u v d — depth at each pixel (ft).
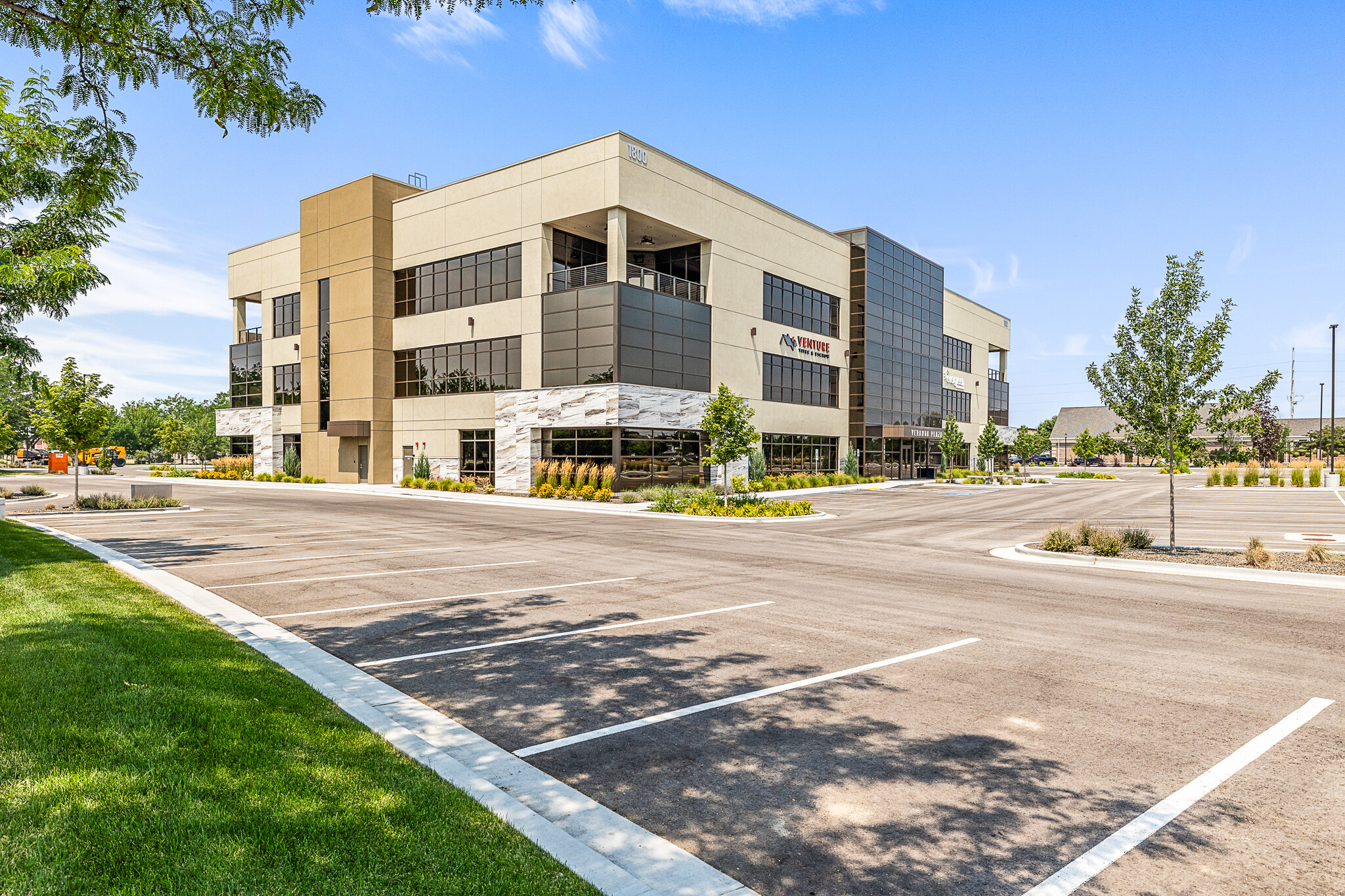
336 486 128.16
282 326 154.61
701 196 113.70
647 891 11.14
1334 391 157.99
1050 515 82.12
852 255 149.89
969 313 202.08
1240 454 207.00
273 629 26.81
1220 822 13.64
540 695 20.36
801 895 11.30
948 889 11.48
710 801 14.37
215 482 143.84
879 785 15.08
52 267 21.58
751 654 24.43
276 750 14.87
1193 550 49.75
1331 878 11.82
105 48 21.74
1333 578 37.52
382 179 130.41
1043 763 16.12
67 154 23.80
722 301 117.70
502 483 111.86
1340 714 19.13
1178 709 19.43
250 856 11.02
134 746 14.49
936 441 183.73
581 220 107.04
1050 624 28.84
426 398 124.67
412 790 13.56
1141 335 49.96
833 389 145.38
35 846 10.93
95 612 25.44
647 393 102.47
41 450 281.74
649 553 48.88
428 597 33.27
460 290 119.96
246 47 22.39
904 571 42.04
